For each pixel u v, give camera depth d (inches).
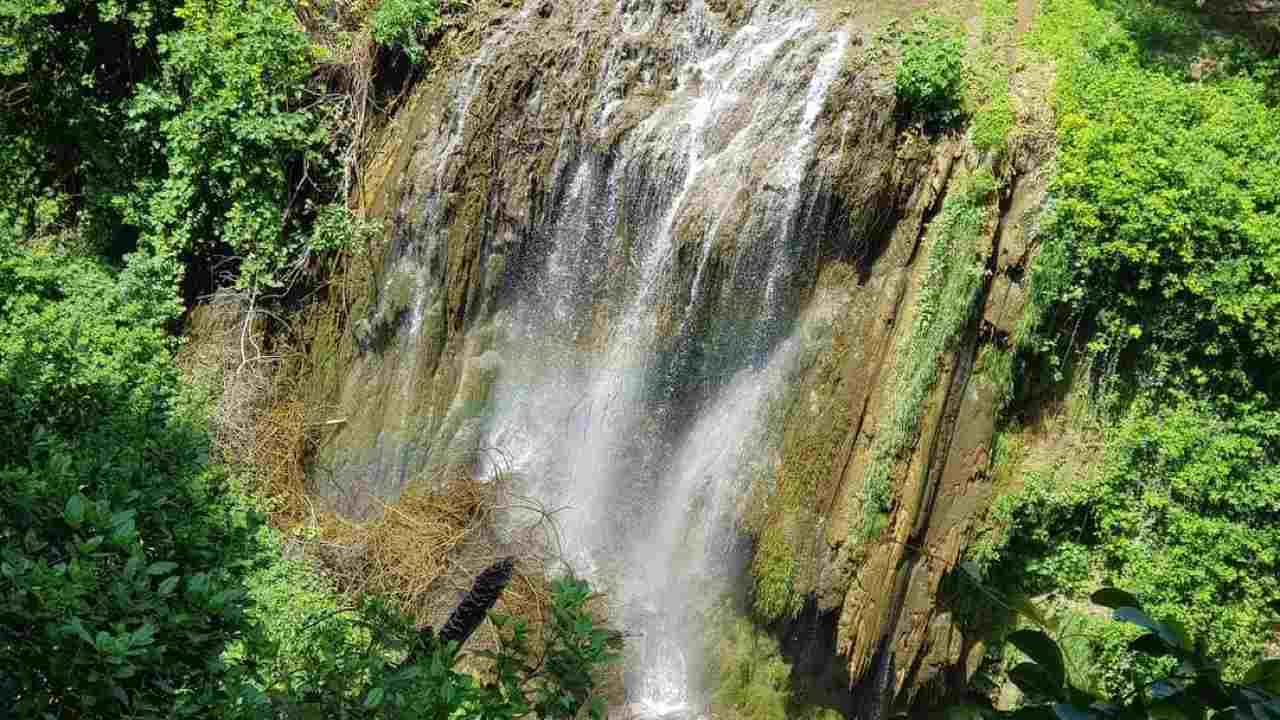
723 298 614.9
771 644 595.5
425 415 687.1
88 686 217.0
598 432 653.9
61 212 788.6
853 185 581.9
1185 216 536.4
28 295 674.8
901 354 566.3
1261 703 121.3
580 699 233.5
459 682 226.5
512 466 669.9
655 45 669.3
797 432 588.1
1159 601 535.2
